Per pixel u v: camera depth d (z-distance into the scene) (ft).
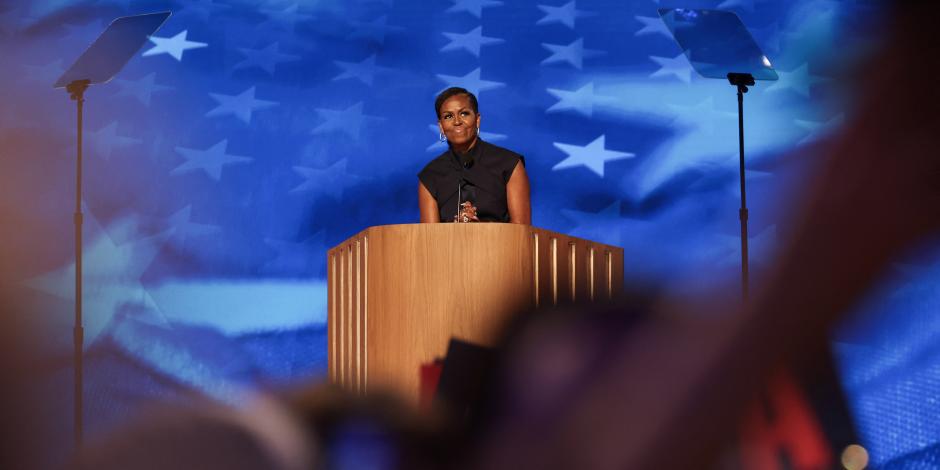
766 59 54.49
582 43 72.49
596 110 71.67
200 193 71.05
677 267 69.41
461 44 72.79
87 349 67.77
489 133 71.77
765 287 67.21
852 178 69.00
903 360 60.70
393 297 32.30
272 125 72.23
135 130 71.61
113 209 70.33
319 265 70.54
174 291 69.41
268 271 70.38
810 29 71.36
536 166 71.31
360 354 35.12
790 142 70.44
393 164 71.82
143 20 53.16
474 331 31.71
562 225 70.64
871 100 69.72
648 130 71.31
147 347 68.13
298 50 73.10
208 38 73.20
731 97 71.15
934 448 55.26
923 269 64.64
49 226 69.87
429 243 32.14
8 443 57.31
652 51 72.08
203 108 72.23
